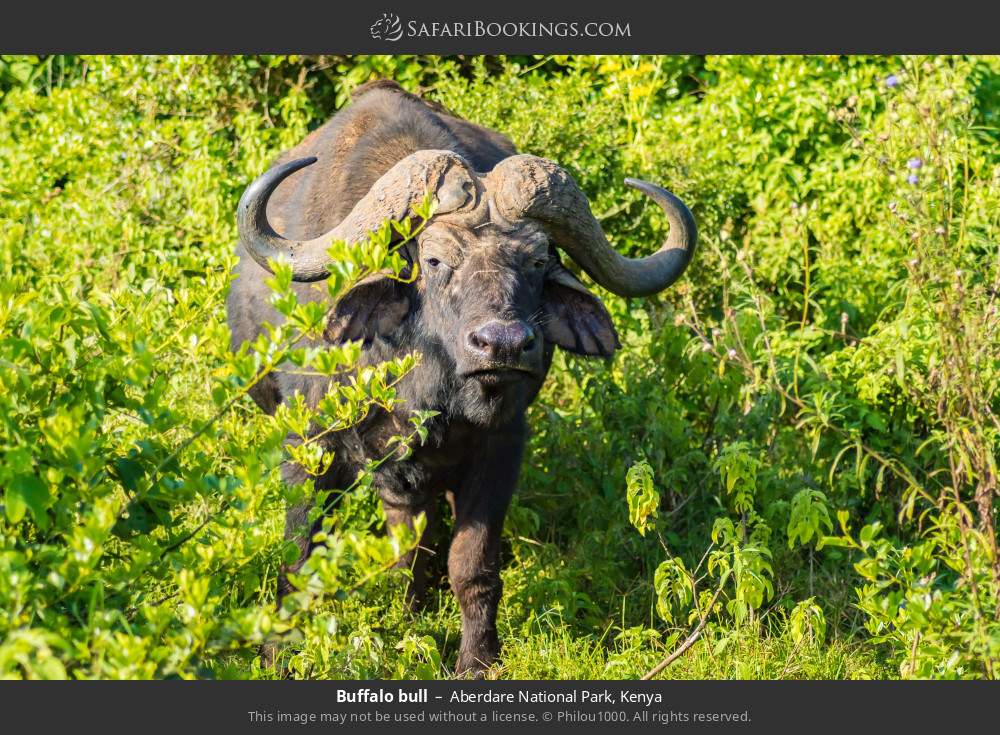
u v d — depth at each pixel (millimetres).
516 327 10695
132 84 20359
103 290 16359
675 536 14383
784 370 15273
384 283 11609
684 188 18547
